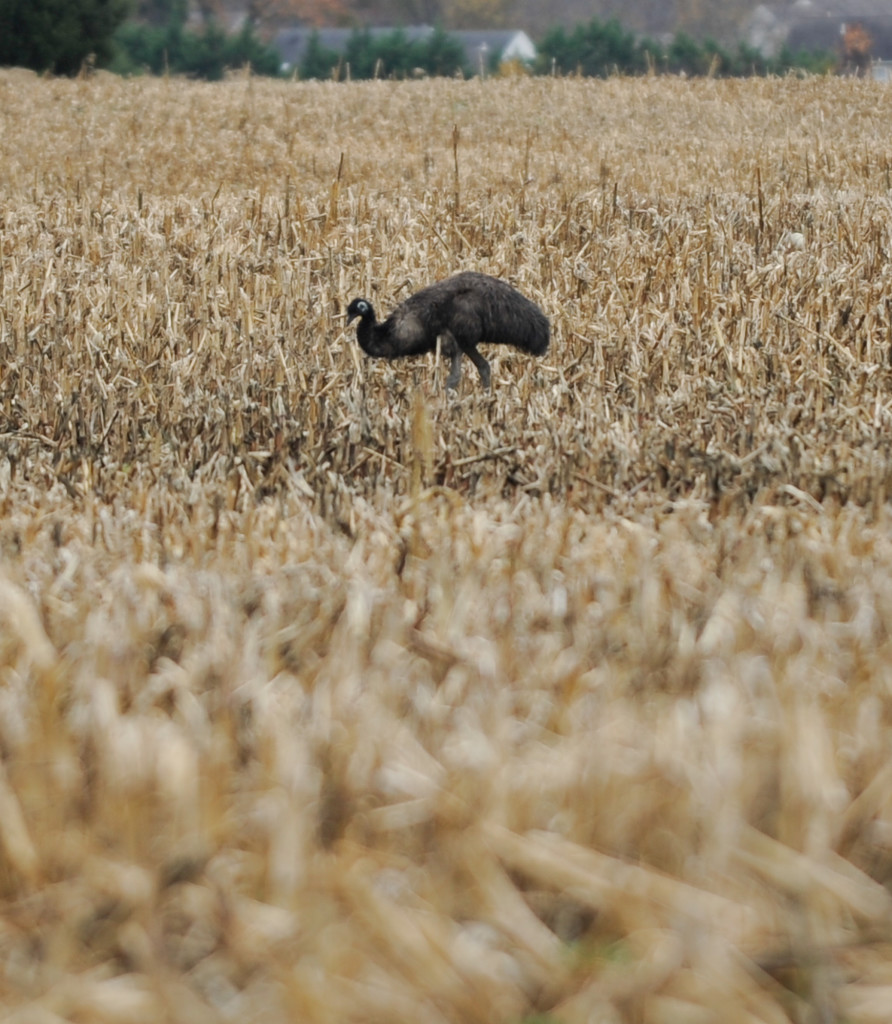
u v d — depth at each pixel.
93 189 80.00
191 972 13.47
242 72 168.12
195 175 92.38
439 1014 12.98
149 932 13.48
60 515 24.97
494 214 62.47
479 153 106.81
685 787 14.70
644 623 18.53
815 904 13.87
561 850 14.32
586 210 63.97
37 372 38.12
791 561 21.20
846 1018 13.14
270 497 26.89
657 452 28.84
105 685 16.31
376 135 119.62
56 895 13.86
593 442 29.52
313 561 21.55
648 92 147.62
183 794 14.53
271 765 15.27
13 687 17.16
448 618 19.02
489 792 14.81
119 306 44.47
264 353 40.66
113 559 22.02
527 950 13.52
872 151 99.75
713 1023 12.89
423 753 15.58
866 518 24.17
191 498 26.02
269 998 13.14
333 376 37.00
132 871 13.89
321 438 31.69
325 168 95.50
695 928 13.42
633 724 16.09
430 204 64.81
